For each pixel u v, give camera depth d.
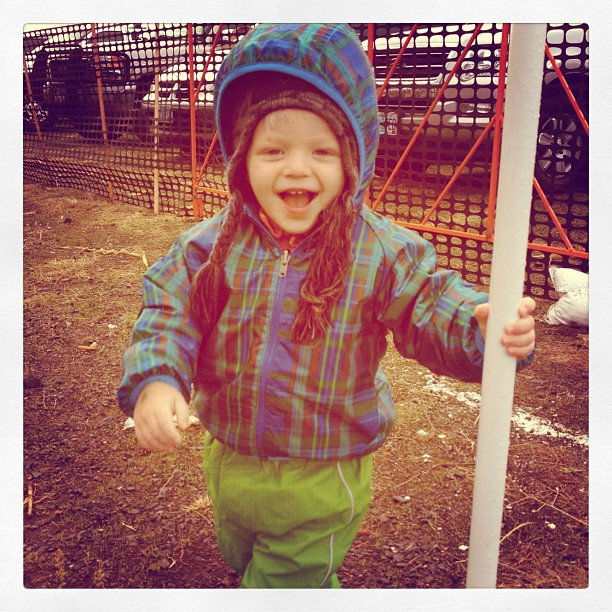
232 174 1.56
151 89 6.25
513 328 1.38
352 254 1.54
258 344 1.54
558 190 4.05
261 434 1.55
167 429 1.42
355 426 1.58
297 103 1.46
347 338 1.54
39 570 2.05
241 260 1.56
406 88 4.75
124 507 2.33
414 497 2.36
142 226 5.50
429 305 1.53
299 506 1.55
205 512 2.30
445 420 2.84
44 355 3.36
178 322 1.55
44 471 2.51
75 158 6.97
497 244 1.38
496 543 1.52
